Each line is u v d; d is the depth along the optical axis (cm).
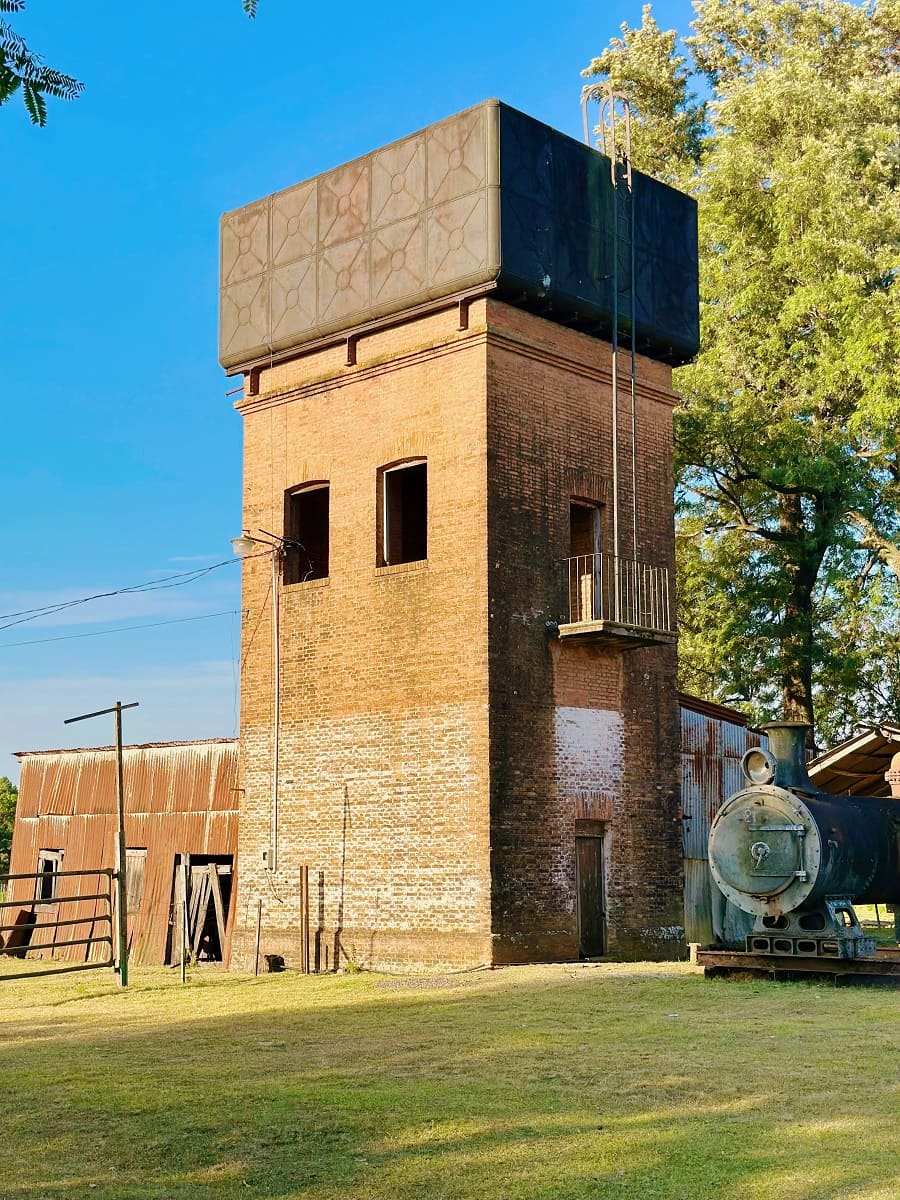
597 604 2147
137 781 2705
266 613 2286
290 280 2277
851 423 2931
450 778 1972
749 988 1589
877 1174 752
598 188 2173
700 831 2402
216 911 2414
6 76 617
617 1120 892
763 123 3319
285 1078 1064
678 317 2306
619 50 4122
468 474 1998
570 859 2028
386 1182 766
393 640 2077
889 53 3719
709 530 3422
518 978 1741
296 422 2275
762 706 3403
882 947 1791
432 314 2077
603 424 2189
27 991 1997
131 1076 1090
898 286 2947
